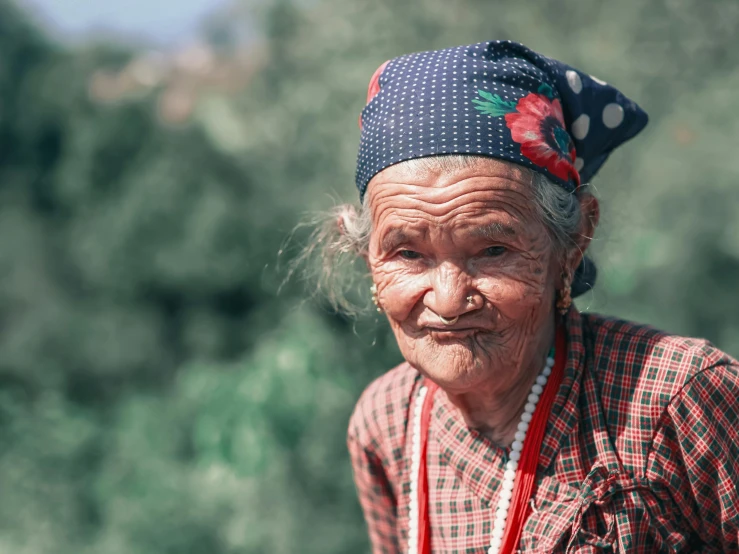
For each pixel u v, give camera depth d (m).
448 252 1.38
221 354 8.33
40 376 8.20
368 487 1.88
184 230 8.67
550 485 1.48
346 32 5.53
